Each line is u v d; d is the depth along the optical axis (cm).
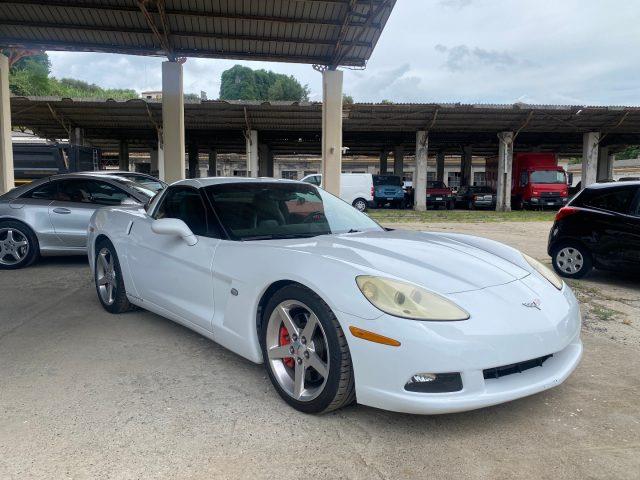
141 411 276
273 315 286
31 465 224
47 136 2950
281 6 1109
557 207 2725
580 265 653
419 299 244
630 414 278
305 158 5512
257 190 388
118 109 2284
